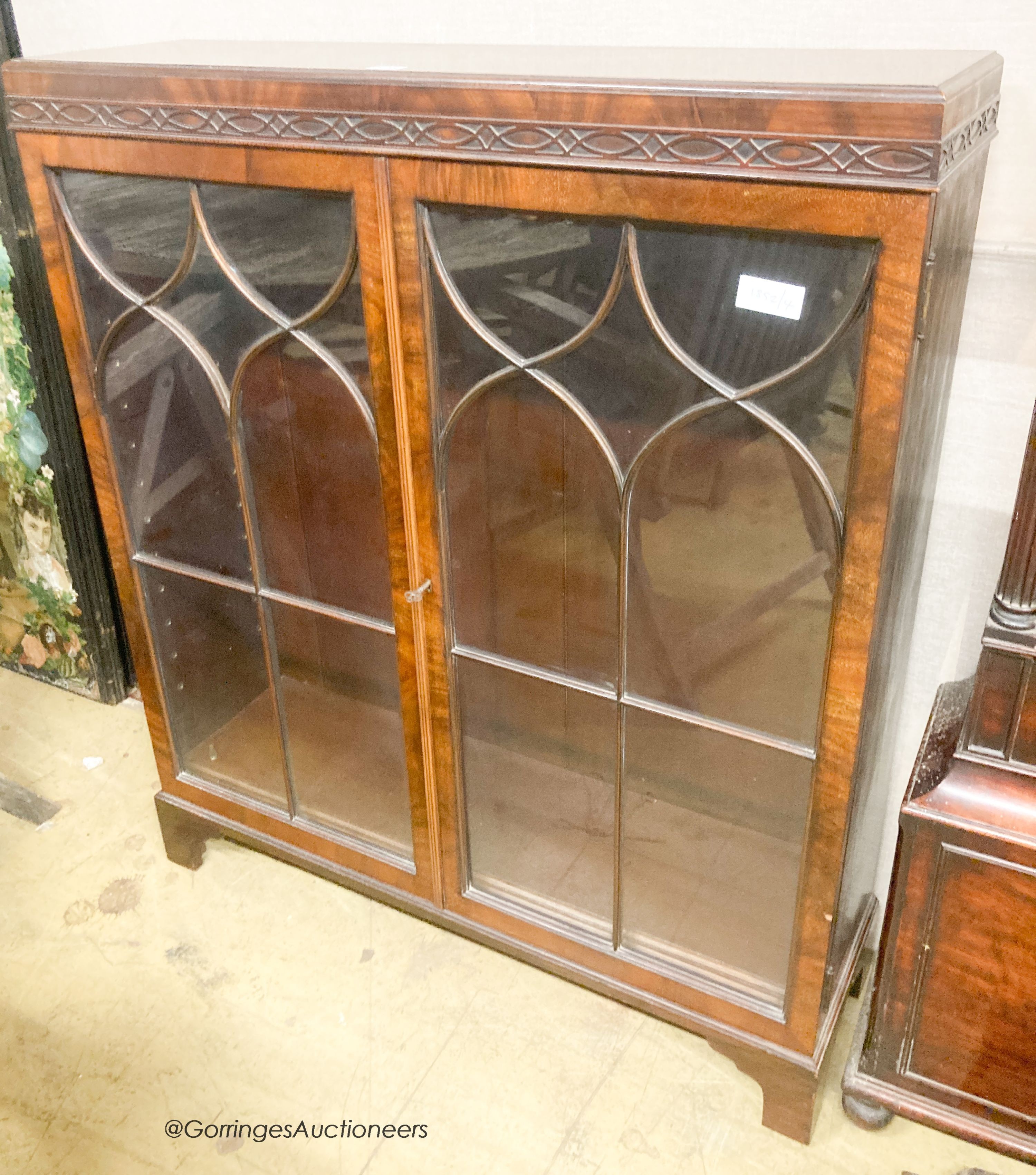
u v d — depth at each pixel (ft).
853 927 4.57
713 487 3.31
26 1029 4.88
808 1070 4.09
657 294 3.06
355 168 3.29
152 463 4.48
